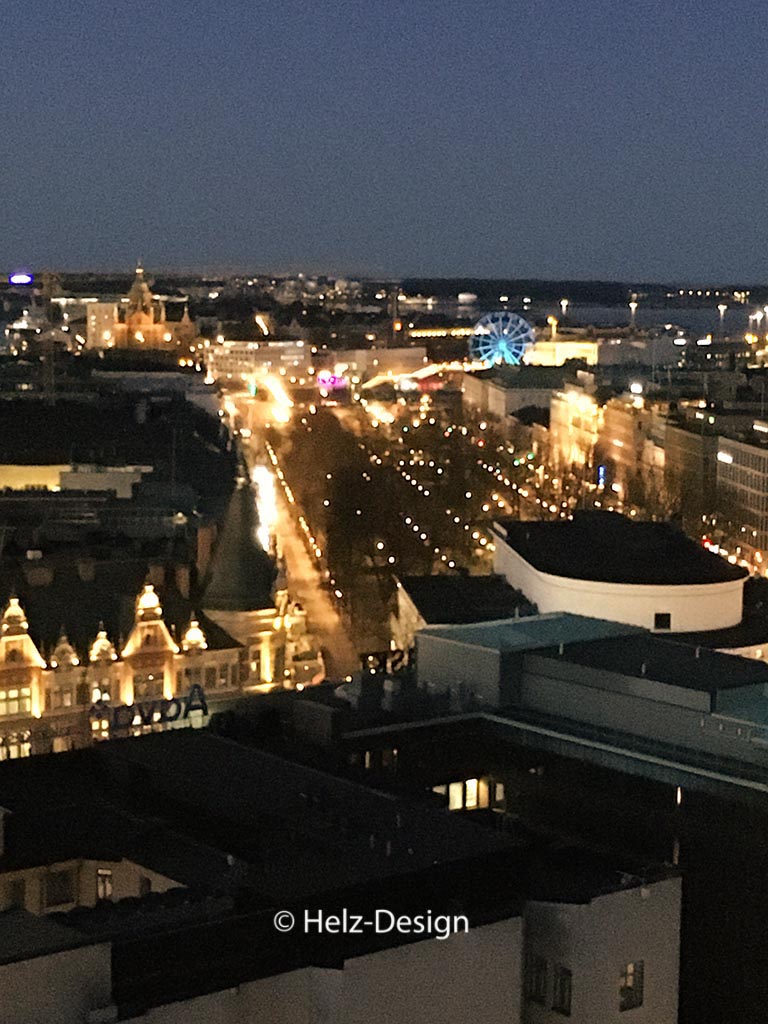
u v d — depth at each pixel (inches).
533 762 3801.7
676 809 3494.1
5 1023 2417.6
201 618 7091.5
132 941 2625.5
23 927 2546.8
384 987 2731.3
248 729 4018.2
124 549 7460.6
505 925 2866.6
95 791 3496.6
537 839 3329.2
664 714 3708.2
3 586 6776.6
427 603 6756.9
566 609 6392.7
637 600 6304.1
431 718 3939.5
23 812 3304.6
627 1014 3016.7
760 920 3309.5
